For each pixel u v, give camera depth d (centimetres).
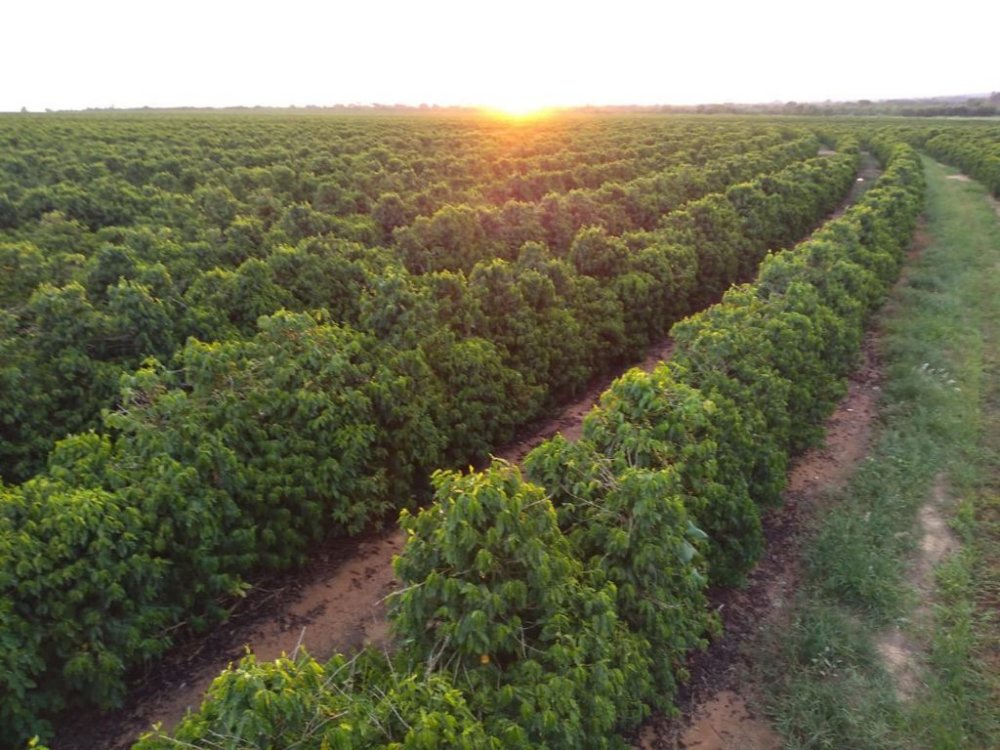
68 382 824
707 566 576
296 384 690
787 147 3066
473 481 422
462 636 395
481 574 415
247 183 1950
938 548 694
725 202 1700
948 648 565
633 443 539
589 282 1142
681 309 1327
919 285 1520
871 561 658
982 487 793
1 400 754
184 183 2209
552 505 504
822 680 544
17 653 455
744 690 547
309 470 652
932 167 3191
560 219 1516
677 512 484
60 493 529
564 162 2584
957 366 1091
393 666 423
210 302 998
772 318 864
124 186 1902
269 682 332
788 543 721
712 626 555
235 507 592
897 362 1124
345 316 1078
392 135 3600
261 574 675
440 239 1312
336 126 4306
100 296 1006
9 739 466
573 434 962
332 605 650
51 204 1636
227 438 620
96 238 1422
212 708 344
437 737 332
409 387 761
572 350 1022
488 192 2033
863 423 962
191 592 573
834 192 2342
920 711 511
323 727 337
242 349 727
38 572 478
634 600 480
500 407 868
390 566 705
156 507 545
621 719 468
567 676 400
